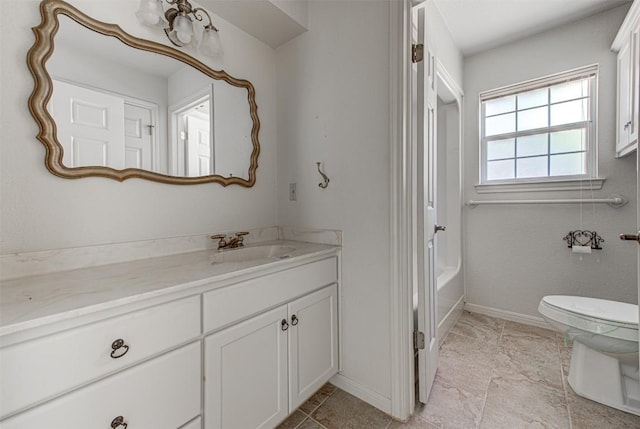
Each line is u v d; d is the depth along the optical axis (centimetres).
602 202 196
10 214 91
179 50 135
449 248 255
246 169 167
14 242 91
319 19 158
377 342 137
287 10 150
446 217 258
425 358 135
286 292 119
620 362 132
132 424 73
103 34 111
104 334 69
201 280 87
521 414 129
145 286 79
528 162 230
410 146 132
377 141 135
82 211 106
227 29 156
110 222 113
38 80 95
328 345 143
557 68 212
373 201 137
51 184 98
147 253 123
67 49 102
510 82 233
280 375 116
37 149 95
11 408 56
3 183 89
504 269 238
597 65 197
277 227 183
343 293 149
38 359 59
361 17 140
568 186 208
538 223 222
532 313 226
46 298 70
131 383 73
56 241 99
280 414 116
